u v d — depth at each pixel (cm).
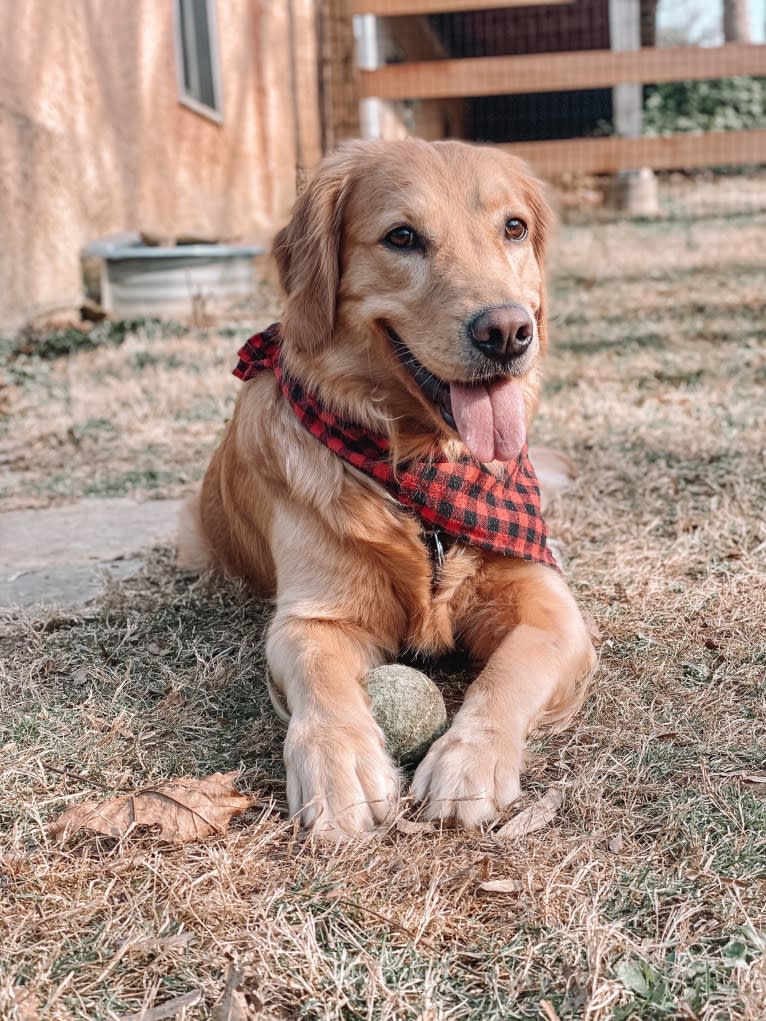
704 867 90
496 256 116
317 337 121
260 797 101
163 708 114
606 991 80
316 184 122
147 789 99
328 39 399
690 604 131
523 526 121
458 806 96
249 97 528
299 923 87
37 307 338
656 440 196
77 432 232
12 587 148
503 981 82
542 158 421
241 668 122
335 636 117
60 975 83
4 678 122
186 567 152
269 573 137
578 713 112
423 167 119
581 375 260
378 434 119
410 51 696
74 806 98
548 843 94
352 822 96
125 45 408
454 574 119
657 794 99
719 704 111
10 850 95
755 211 604
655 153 413
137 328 345
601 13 818
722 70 403
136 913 88
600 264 442
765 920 86
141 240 379
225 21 499
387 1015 80
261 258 489
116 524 173
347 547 118
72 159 365
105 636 131
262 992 82
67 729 111
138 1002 81
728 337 292
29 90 341
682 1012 79
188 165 462
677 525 154
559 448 197
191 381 273
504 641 112
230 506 141
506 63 409
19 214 332
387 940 85
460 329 109
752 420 205
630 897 88
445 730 107
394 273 116
